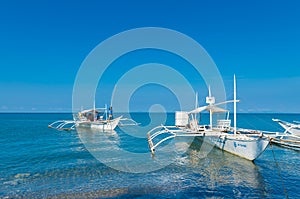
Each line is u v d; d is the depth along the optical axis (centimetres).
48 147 2627
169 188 1258
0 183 1305
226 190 1239
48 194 1155
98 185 1288
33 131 4678
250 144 1792
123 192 1191
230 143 2075
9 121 8781
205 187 1276
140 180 1380
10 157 2031
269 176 1475
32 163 1791
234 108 2155
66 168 1630
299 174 1519
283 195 1179
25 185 1277
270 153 2217
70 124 7212
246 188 1266
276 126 6238
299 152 2266
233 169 1630
